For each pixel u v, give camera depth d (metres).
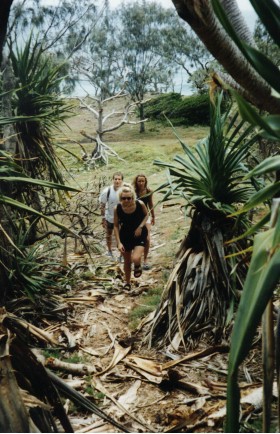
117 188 8.15
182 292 5.20
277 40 1.42
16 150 7.57
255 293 1.25
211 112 4.97
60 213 7.11
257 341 4.77
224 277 5.06
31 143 7.78
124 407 4.04
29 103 7.72
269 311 1.40
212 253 5.11
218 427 3.59
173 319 5.17
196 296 5.16
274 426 3.32
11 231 5.75
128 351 4.98
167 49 45.84
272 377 1.35
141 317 5.87
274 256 1.26
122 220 6.65
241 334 1.23
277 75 1.35
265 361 1.37
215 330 4.93
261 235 1.37
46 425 1.89
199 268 5.20
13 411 1.62
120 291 6.81
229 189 5.20
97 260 8.32
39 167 7.94
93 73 34.53
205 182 5.20
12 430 1.58
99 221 10.75
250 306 1.26
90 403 2.22
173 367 4.60
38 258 7.35
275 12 1.39
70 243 9.39
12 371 1.73
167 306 5.26
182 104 37.31
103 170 18.97
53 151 8.10
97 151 20.86
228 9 1.47
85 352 5.09
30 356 2.03
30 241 7.20
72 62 27.38
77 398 2.19
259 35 17.39
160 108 41.66
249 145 5.04
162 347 5.04
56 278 7.26
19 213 7.16
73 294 6.75
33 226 7.50
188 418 3.72
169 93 44.72
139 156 21.44
